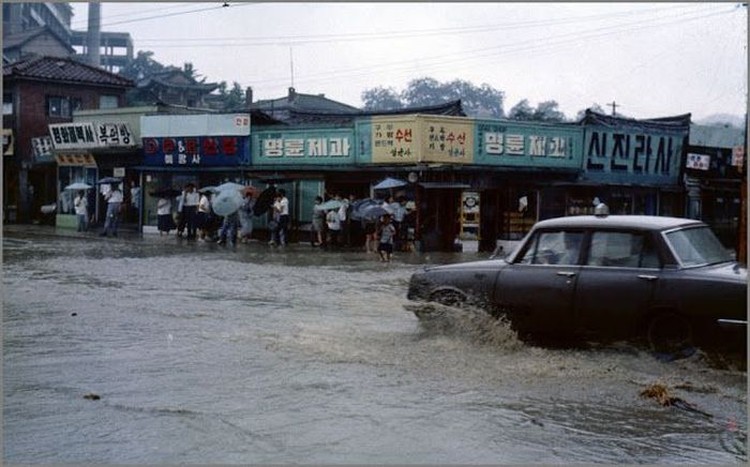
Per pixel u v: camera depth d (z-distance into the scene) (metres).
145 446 5.95
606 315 8.92
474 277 9.88
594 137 30.67
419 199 27.81
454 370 8.49
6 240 28.64
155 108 34.88
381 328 11.02
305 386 7.76
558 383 7.98
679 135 33.09
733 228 35.97
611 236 9.16
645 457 5.88
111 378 8.04
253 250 25.94
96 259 21.33
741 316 8.10
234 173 32.28
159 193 31.88
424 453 5.86
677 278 8.53
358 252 25.98
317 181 30.19
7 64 41.72
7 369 8.41
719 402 7.37
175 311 12.47
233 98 64.31
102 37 96.62
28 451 5.83
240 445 5.99
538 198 29.81
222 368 8.52
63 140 36.78
